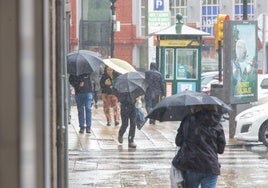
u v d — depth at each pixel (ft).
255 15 328.08
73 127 136.36
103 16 322.14
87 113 122.52
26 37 12.50
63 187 43.68
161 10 205.87
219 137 49.73
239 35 119.75
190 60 174.09
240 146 111.65
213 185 49.52
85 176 79.82
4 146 12.73
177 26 174.60
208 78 223.30
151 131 132.46
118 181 76.54
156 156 98.17
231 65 118.32
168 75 174.50
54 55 38.50
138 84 106.01
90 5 321.73
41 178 16.93
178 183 49.44
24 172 12.20
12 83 12.94
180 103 51.16
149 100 142.72
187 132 49.11
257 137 108.17
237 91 118.73
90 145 109.09
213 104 49.65
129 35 326.85
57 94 42.52
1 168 12.61
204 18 330.54
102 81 140.46
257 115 108.06
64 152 44.39
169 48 174.09
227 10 329.52
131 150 104.58
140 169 85.76
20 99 12.32
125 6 327.26
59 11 42.34
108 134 124.16
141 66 322.96
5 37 13.19
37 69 17.65
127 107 106.83
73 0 318.45
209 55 323.98
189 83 173.99
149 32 206.59
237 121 109.40
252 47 122.21
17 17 13.02
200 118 49.32
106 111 140.87
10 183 12.50
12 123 12.71
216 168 49.16
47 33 22.33
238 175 81.41
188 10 330.54
